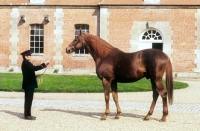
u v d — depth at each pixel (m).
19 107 11.04
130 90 15.36
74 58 25.72
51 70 25.86
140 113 10.20
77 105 11.56
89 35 9.59
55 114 9.84
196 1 24.58
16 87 15.46
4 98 12.97
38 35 26.20
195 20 24.45
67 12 25.73
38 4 25.83
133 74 8.88
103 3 24.98
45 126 8.19
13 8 26.06
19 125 8.28
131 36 25.03
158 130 7.86
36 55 25.95
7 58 26.17
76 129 7.88
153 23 24.77
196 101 12.80
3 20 26.17
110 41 25.17
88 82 17.67
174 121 8.94
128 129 7.94
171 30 24.72
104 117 9.07
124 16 25.02
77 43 9.67
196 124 8.57
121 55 9.12
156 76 8.68
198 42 24.50
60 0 25.94
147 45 25.05
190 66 24.61
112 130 7.82
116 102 9.30
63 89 15.02
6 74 22.84
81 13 25.66
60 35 25.81
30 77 9.15
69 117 9.39
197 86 18.28
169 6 24.58
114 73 9.10
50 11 25.86
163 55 8.78
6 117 9.30
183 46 24.62
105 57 9.26
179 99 13.25
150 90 15.65
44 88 15.16
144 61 8.84
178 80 22.14
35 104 11.66
